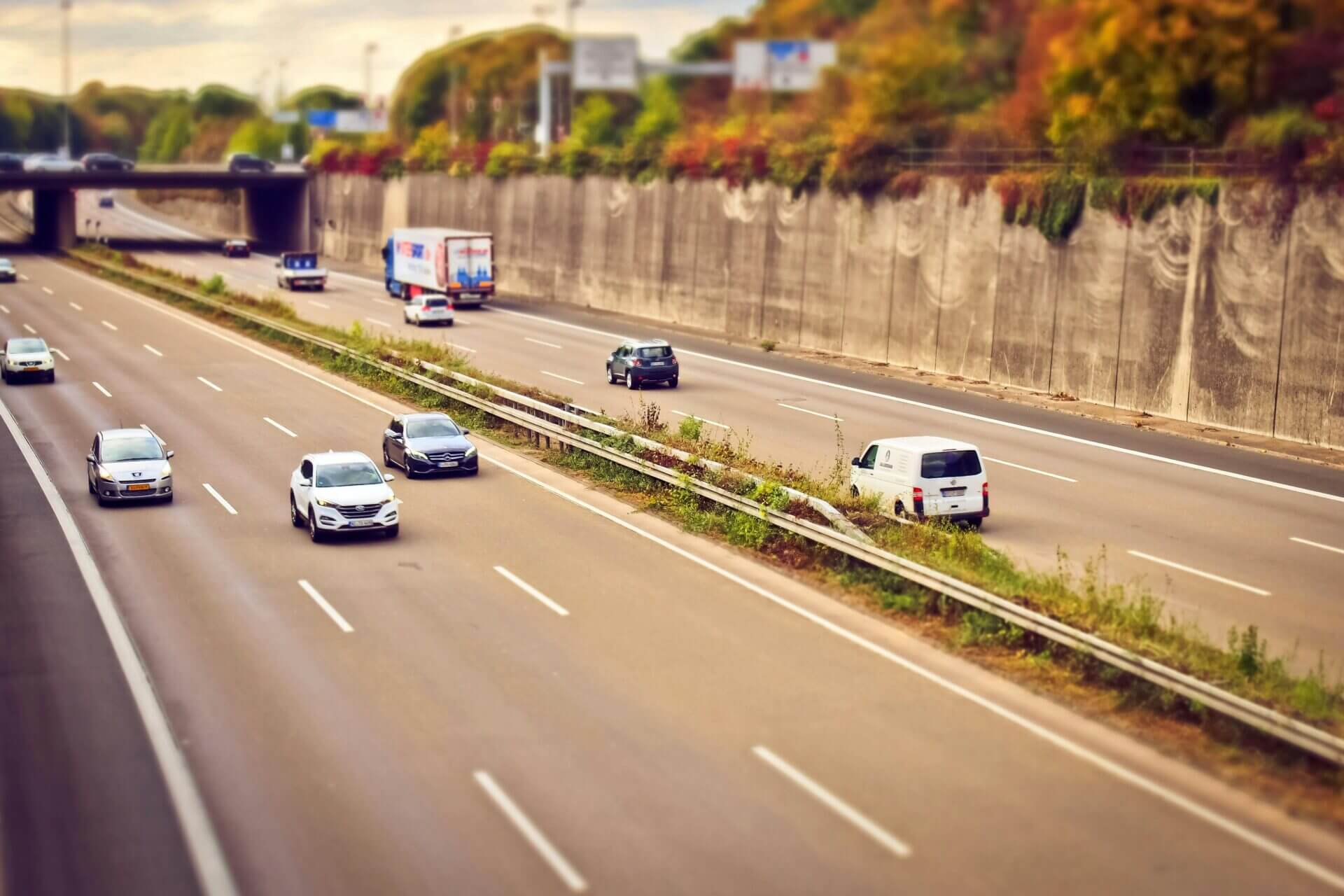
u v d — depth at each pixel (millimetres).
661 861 12883
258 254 117000
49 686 18234
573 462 34062
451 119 117875
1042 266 46031
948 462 26547
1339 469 33469
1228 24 44969
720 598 22359
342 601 22250
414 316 65938
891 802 14258
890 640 20062
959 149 51875
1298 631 20703
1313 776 14812
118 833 13695
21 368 48438
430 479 32656
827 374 50719
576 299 79562
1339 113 40500
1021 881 12461
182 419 41469
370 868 12828
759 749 15750
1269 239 37719
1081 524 27547
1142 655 17578
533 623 20938
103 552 25922
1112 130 45312
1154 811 14039
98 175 107562
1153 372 41781
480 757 15539
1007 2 54500
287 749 15859
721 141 65188
